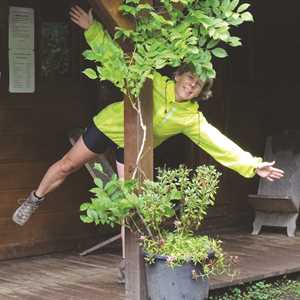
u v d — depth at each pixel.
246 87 8.76
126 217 4.83
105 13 4.71
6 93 6.62
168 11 4.77
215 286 5.64
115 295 5.38
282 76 9.02
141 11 4.79
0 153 6.61
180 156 8.80
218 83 8.48
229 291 5.92
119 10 4.75
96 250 7.07
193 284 4.85
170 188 4.88
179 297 4.82
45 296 5.38
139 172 4.95
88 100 7.17
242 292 6.03
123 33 4.75
